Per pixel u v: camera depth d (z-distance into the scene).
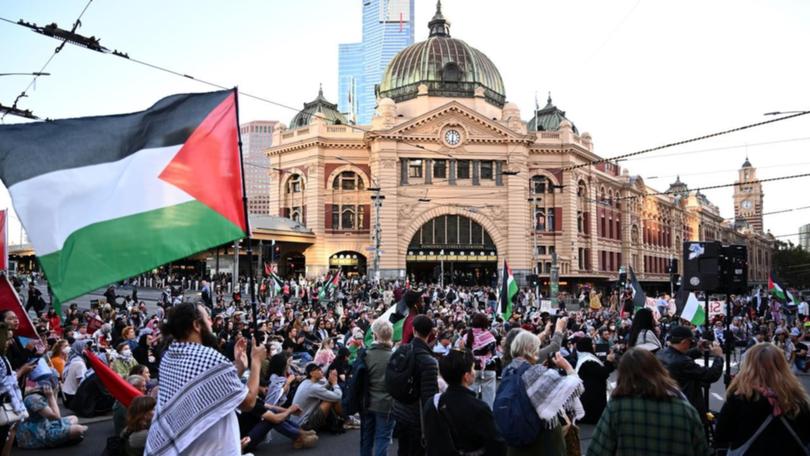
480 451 6.86
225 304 41.12
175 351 5.50
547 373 7.27
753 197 178.12
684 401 5.75
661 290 99.25
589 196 77.00
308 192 71.44
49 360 15.17
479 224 68.62
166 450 5.15
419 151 67.88
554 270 47.56
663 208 104.56
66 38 16.14
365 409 9.70
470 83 75.00
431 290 51.62
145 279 63.12
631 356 5.95
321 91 80.19
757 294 42.16
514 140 68.56
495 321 25.89
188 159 7.25
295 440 12.37
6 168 6.37
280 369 13.12
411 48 78.25
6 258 18.34
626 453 5.67
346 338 22.33
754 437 6.23
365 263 71.56
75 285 6.18
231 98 7.75
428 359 8.35
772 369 6.24
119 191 6.75
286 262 75.31
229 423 5.45
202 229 7.08
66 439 12.31
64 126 6.80
